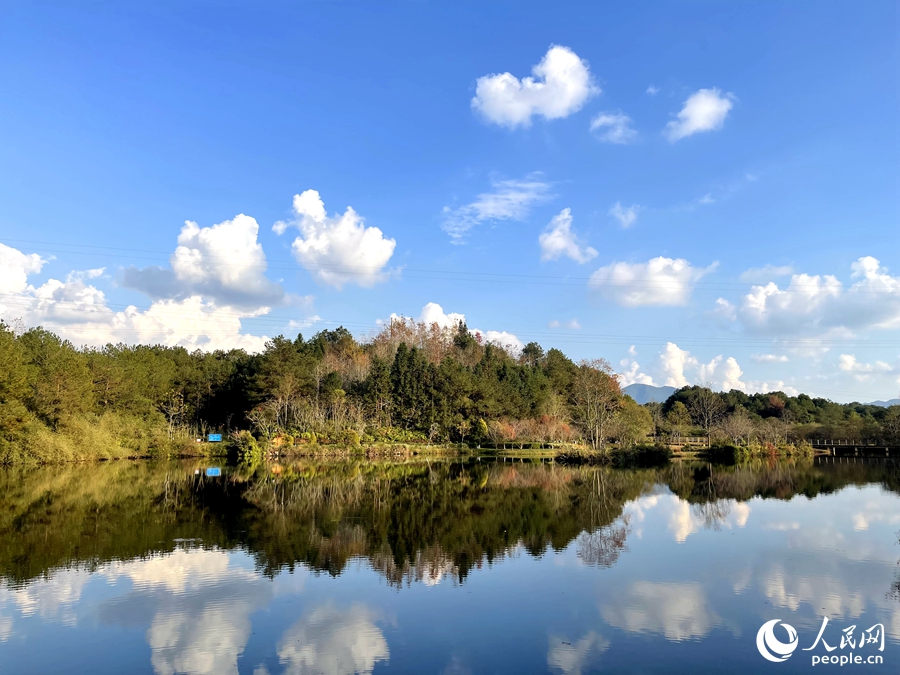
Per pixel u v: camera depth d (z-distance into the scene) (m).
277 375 67.50
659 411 102.81
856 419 80.81
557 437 70.62
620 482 37.03
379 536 19.59
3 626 11.45
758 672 9.41
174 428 66.25
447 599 13.02
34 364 50.06
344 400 70.50
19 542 18.55
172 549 17.62
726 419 80.00
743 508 25.66
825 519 22.81
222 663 9.83
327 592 13.52
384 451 59.59
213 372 79.69
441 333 115.62
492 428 71.75
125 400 61.22
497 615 12.02
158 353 86.44
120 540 18.84
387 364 86.75
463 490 32.66
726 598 13.04
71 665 9.75
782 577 14.65
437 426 71.25
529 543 18.58
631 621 11.67
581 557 16.75
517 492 31.73
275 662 9.87
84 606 12.57
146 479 37.16
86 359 57.91
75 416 49.81
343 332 119.31
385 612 12.22
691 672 9.42
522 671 9.46
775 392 117.75
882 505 26.44
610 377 84.69
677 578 14.58
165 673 9.45
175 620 11.76
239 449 52.84
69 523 21.72
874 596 13.12
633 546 18.14
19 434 43.31
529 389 90.19
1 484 33.62
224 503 26.97
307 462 53.94
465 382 77.81
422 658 9.99
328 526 21.33
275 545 18.19
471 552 17.34
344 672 9.48
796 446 64.81
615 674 9.38
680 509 25.47
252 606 12.58
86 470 42.81
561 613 12.12
